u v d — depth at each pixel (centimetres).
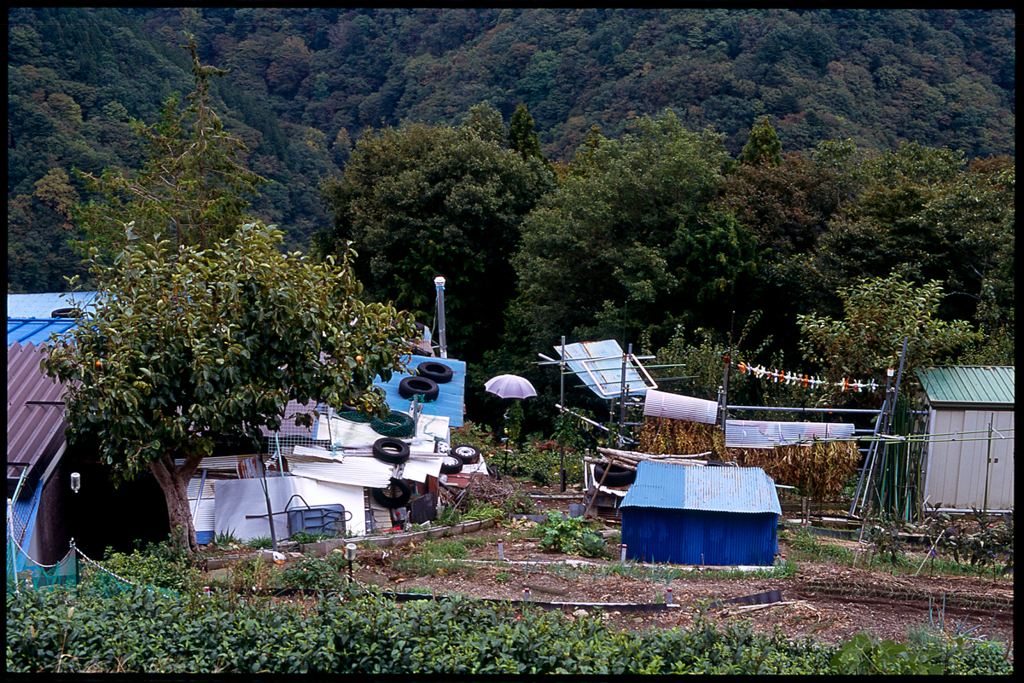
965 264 2295
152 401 1078
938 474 1612
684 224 2770
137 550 1127
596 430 2152
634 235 2817
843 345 1770
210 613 756
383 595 971
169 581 1014
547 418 2867
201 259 1163
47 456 1248
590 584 1088
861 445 1703
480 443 2091
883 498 1630
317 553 1212
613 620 947
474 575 1112
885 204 2491
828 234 2581
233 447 1503
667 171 2762
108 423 1086
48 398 1358
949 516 1495
